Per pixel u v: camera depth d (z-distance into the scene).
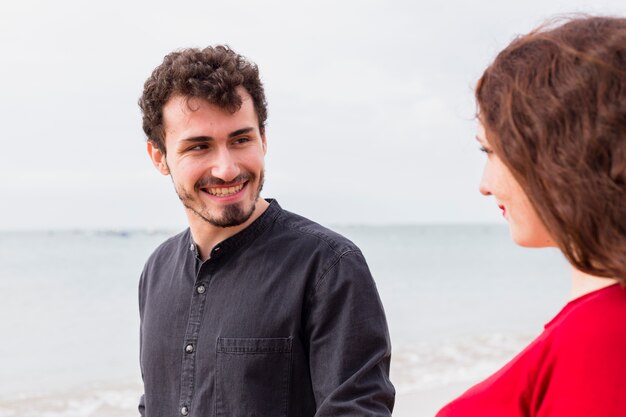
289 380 1.70
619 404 0.91
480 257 40.81
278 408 1.69
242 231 1.81
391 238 70.62
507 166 1.01
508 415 1.03
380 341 1.71
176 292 1.88
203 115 1.69
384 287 25.17
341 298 1.70
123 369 10.40
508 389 1.03
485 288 24.72
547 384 0.99
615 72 0.92
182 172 1.74
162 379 1.84
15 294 20.23
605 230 0.92
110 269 29.59
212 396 1.73
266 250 1.79
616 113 0.90
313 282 1.73
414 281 27.33
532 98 0.97
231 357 1.71
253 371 1.70
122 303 18.89
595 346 0.94
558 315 1.05
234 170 1.69
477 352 10.69
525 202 1.05
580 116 0.92
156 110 1.78
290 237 1.80
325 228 1.83
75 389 8.80
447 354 10.48
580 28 0.99
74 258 35.06
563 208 0.94
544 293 22.97
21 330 14.19
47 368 10.51
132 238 54.56
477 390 1.08
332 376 1.66
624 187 0.90
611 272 0.94
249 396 1.69
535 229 1.06
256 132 1.77
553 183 0.94
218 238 1.83
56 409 7.72
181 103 1.71
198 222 1.83
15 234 62.34
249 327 1.72
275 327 1.71
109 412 7.55
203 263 1.82
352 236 75.31
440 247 51.38
